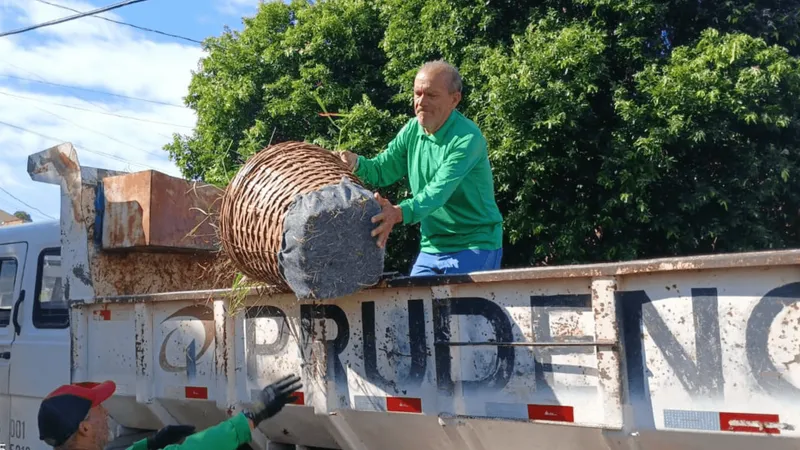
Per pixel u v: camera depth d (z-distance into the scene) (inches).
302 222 113.3
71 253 189.6
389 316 125.0
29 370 210.1
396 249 402.6
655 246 383.9
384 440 132.7
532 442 112.7
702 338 95.7
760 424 91.1
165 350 161.8
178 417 166.1
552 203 372.8
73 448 105.1
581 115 352.2
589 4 375.6
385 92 472.7
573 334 106.3
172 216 187.0
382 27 482.3
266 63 494.9
